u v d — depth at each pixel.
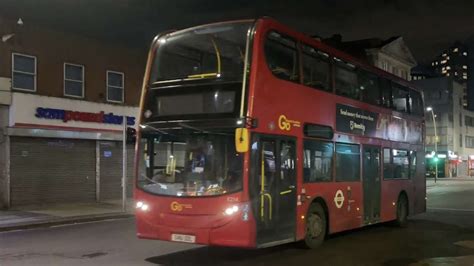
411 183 16.94
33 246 11.98
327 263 9.91
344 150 12.65
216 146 9.27
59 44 22.70
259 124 9.31
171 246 11.78
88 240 12.91
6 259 10.23
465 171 95.56
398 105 16.28
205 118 9.38
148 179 9.74
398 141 16.03
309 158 11.09
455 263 10.06
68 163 22.91
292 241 10.43
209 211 9.03
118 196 25.22
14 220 17.16
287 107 10.28
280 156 10.04
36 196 21.59
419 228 15.93
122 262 9.88
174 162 9.56
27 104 21.19
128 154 25.84
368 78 14.26
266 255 10.67
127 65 25.89
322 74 11.84
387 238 13.52
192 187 9.27
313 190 11.16
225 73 9.47
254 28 9.52
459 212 21.75
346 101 12.81
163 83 10.02
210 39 9.89
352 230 15.28
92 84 24.11
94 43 24.25
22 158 21.12
